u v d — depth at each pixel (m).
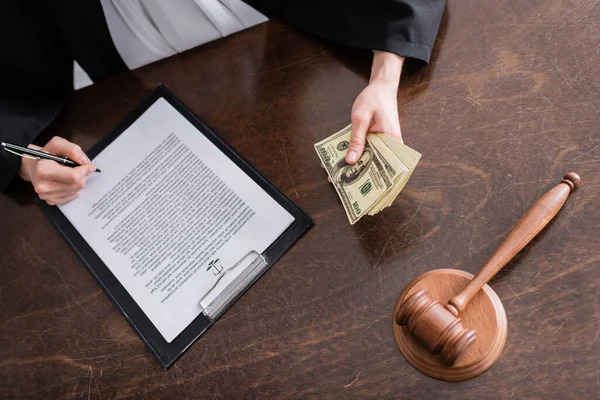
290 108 1.11
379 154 0.95
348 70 1.12
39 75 1.24
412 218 0.95
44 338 1.01
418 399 0.82
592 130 0.94
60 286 1.04
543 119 0.97
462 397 0.81
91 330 0.99
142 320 0.97
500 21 1.08
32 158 1.12
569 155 0.93
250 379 0.90
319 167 1.03
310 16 1.16
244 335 0.93
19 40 1.18
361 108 1.00
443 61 1.07
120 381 0.94
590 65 1.00
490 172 0.95
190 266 0.99
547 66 1.01
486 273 0.84
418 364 0.84
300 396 0.87
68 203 1.11
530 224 0.85
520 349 0.82
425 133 1.01
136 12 1.20
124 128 1.17
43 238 1.10
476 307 0.84
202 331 0.94
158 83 1.21
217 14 1.20
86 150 1.16
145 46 1.29
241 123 1.11
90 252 1.06
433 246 0.92
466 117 1.00
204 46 1.23
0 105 1.22
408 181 0.98
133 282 1.01
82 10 1.18
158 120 1.15
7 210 1.15
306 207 1.00
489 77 1.03
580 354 0.80
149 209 1.06
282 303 0.94
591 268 0.84
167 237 1.03
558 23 1.05
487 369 0.81
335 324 0.90
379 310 0.89
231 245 0.99
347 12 1.11
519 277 0.86
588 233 0.87
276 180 1.04
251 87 1.15
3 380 0.99
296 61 1.16
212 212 1.03
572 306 0.83
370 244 0.94
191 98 1.17
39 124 1.21
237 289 0.96
